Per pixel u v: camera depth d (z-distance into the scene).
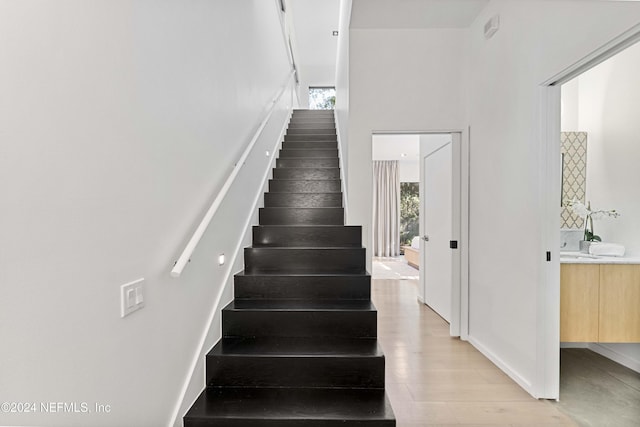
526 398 2.35
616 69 3.08
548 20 2.21
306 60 8.70
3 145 0.78
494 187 2.92
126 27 1.21
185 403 1.66
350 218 3.52
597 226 3.29
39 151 0.86
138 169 1.29
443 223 4.13
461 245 3.47
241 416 1.64
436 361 2.93
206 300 1.97
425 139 4.83
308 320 2.20
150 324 1.38
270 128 3.97
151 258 1.38
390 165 9.59
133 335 1.26
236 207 2.58
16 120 0.80
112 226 1.14
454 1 3.01
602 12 1.79
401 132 3.58
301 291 2.47
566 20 2.05
